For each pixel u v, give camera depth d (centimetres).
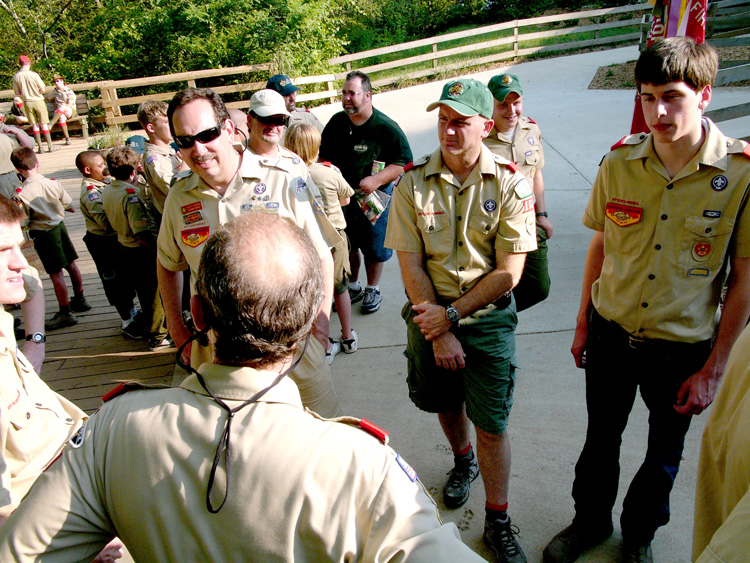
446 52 1424
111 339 451
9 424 161
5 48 1889
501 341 213
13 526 99
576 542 223
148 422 102
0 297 164
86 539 101
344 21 1855
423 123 1007
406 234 218
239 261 102
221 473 96
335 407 230
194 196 222
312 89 1423
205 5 1517
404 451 292
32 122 1169
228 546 94
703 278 187
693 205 182
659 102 170
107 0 1788
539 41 1565
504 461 219
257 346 103
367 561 94
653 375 200
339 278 371
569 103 987
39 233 454
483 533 238
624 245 196
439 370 228
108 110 1317
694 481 254
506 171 206
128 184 392
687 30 315
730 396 130
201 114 202
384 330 420
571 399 318
